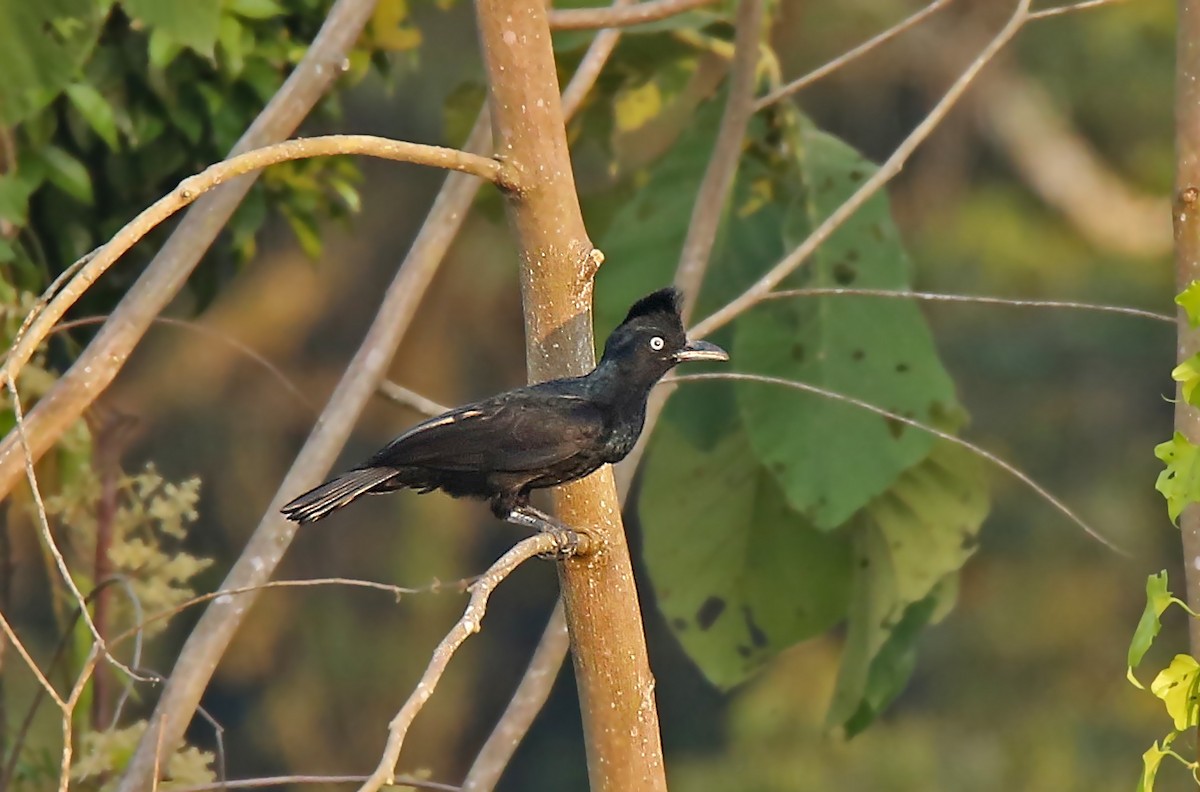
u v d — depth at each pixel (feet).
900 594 40.24
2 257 32.42
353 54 38.27
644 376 25.86
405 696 87.20
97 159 37.45
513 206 25.00
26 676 48.91
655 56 41.60
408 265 32.19
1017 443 80.07
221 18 33.73
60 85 31.04
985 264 81.71
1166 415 79.77
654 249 39.73
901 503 40.24
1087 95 84.07
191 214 30.48
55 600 35.04
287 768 85.46
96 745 30.94
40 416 28.35
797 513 41.24
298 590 87.35
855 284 38.75
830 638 81.35
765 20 40.75
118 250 20.11
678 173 40.11
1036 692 80.02
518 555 22.57
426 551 88.28
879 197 39.14
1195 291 21.83
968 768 78.48
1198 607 25.90
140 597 32.27
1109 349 80.12
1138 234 82.48
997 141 83.92
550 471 25.43
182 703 28.84
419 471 26.16
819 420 37.86
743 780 78.95
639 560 79.10
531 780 92.99
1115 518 79.15
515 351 88.69
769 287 29.76
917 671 81.66
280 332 86.22
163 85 36.17
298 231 39.58
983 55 30.86
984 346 80.69
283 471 84.74
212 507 83.05
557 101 24.81
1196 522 26.04
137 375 82.69
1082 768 77.97
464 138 42.70
